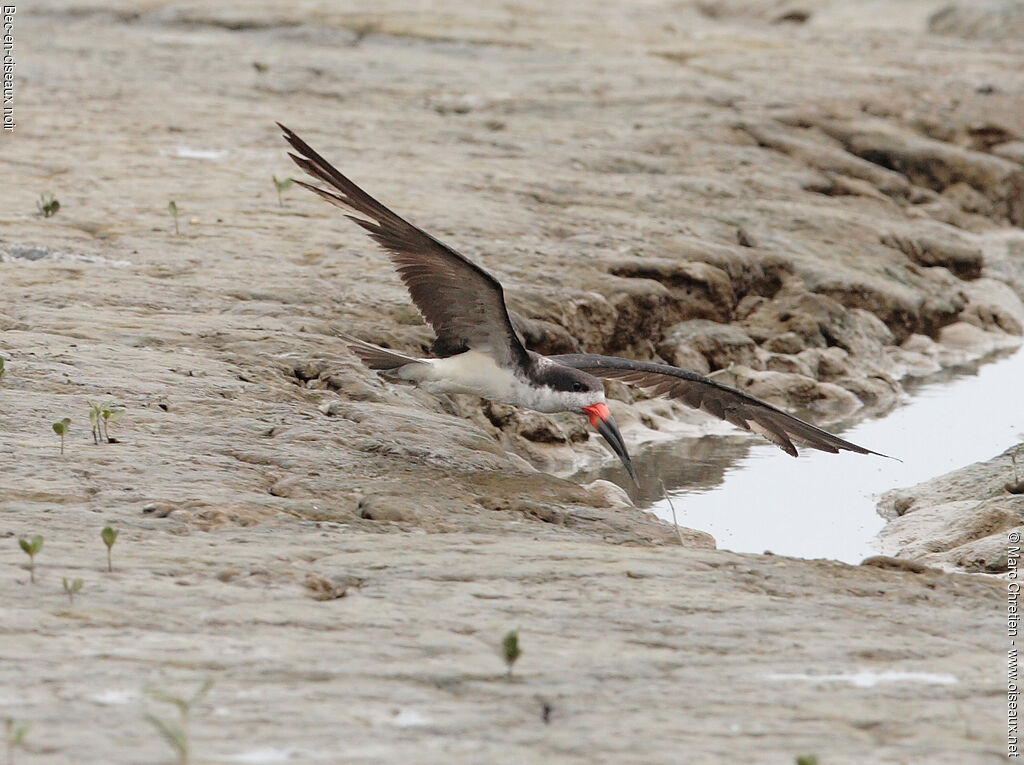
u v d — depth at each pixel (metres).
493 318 11.05
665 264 19.39
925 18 43.75
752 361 19.00
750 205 23.56
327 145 24.11
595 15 41.38
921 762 6.61
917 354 20.80
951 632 8.52
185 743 6.31
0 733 6.46
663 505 14.18
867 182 26.48
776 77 32.56
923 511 13.59
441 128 26.31
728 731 6.89
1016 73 35.03
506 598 8.62
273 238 18.22
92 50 30.92
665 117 28.03
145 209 19.11
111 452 10.84
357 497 10.62
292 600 8.37
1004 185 27.78
